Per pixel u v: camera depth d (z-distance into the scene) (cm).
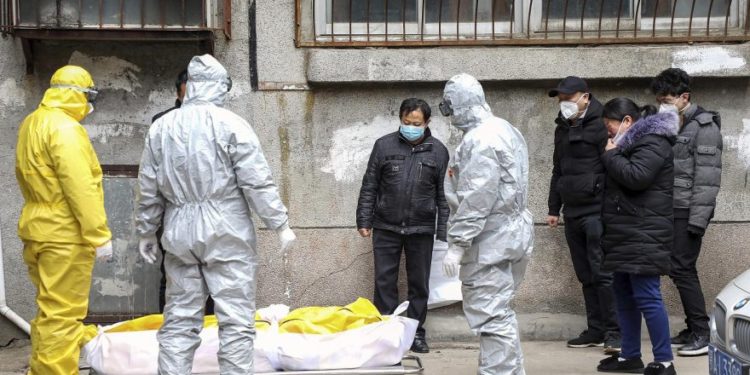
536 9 725
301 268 718
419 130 668
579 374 614
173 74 706
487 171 511
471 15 726
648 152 559
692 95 715
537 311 722
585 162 659
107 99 706
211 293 505
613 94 716
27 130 540
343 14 726
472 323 535
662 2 724
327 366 570
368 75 700
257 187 498
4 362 664
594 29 723
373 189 677
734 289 506
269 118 712
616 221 571
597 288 665
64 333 535
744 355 474
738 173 714
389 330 582
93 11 698
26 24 691
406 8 726
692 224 655
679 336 687
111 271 716
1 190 704
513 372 535
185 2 697
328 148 715
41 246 531
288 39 709
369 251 718
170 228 503
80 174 522
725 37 710
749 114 712
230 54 709
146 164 509
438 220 678
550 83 712
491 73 702
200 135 501
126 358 562
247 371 507
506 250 526
